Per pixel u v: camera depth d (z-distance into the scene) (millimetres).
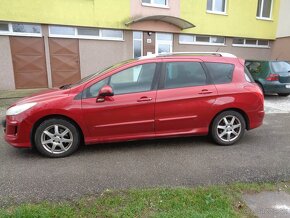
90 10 12656
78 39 12805
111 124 4598
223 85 5023
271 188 3562
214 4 16219
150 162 4359
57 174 3920
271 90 10344
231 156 4629
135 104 4602
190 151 4848
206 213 2889
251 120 5199
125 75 4691
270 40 18984
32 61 12109
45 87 12492
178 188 3463
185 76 4918
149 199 3186
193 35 15883
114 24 13281
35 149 4844
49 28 12188
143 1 13930
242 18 17172
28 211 2895
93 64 13336
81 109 4449
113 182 3672
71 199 3232
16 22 11484
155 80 4773
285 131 6156
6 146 5094
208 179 3777
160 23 14430
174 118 4820
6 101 9469
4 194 3355
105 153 4734
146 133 4801
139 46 14328
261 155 4684
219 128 5098
